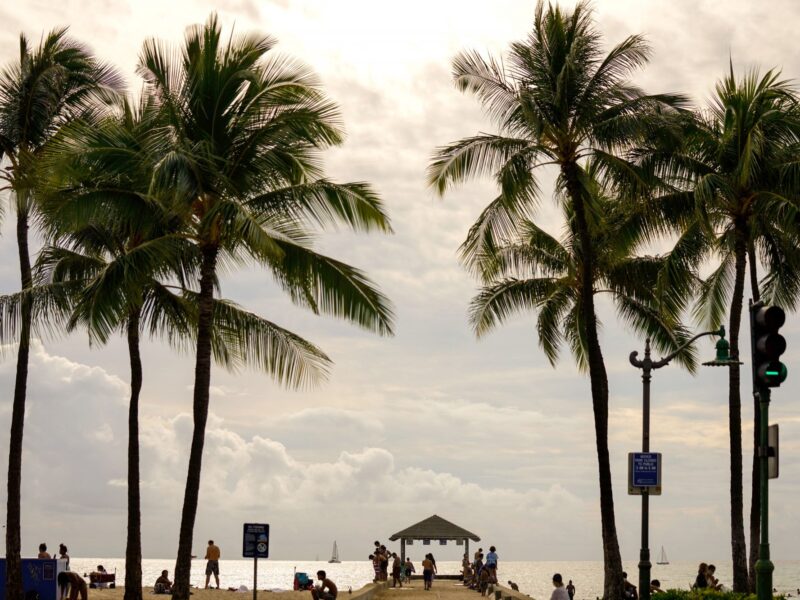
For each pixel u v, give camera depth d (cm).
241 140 2480
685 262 3031
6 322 2789
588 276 2889
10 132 2931
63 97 2980
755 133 2759
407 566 5656
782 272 3130
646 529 2348
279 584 19088
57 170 2347
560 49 2806
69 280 2998
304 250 2498
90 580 4059
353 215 2477
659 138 2781
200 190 2361
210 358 2456
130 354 3225
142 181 2419
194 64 2455
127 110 2903
